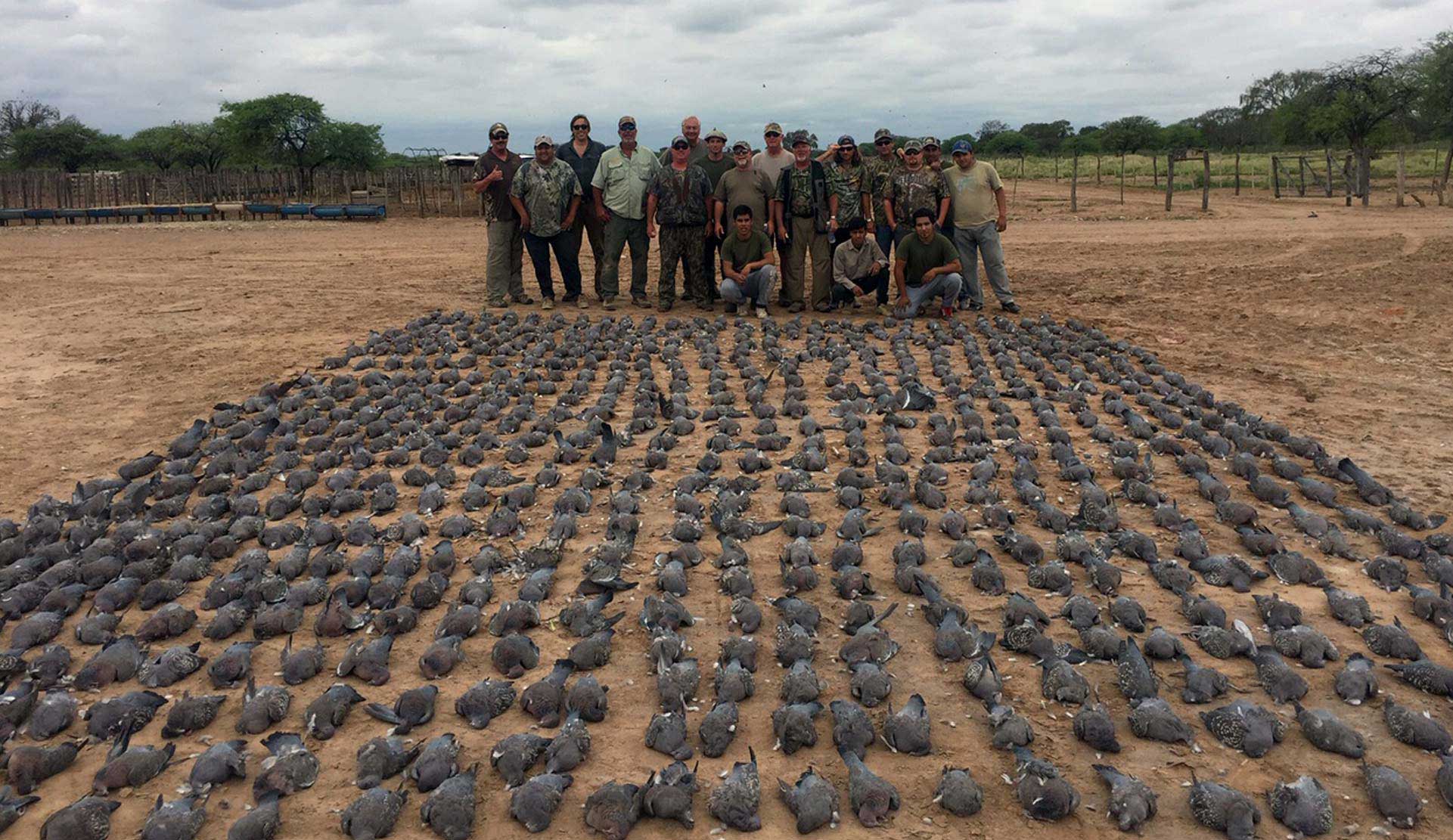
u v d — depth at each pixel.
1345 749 5.65
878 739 5.85
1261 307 19.17
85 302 20.78
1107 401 12.03
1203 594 7.57
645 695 6.38
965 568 8.02
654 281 23.00
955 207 18.28
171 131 76.81
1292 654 6.60
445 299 20.72
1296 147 76.69
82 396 13.22
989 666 6.36
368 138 68.06
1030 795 5.24
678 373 13.41
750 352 15.03
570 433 11.37
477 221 45.53
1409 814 5.11
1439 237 28.91
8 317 19.02
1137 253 27.66
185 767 5.73
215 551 8.36
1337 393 12.95
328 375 14.15
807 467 10.13
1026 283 22.69
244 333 17.34
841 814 5.27
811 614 7.03
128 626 7.31
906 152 17.86
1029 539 8.12
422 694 6.11
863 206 18.33
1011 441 10.88
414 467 10.22
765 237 17.58
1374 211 39.38
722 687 6.24
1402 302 19.19
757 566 8.10
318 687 6.52
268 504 9.16
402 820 5.23
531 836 5.12
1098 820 5.20
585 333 15.70
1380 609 7.30
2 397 13.19
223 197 52.34
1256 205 44.38
